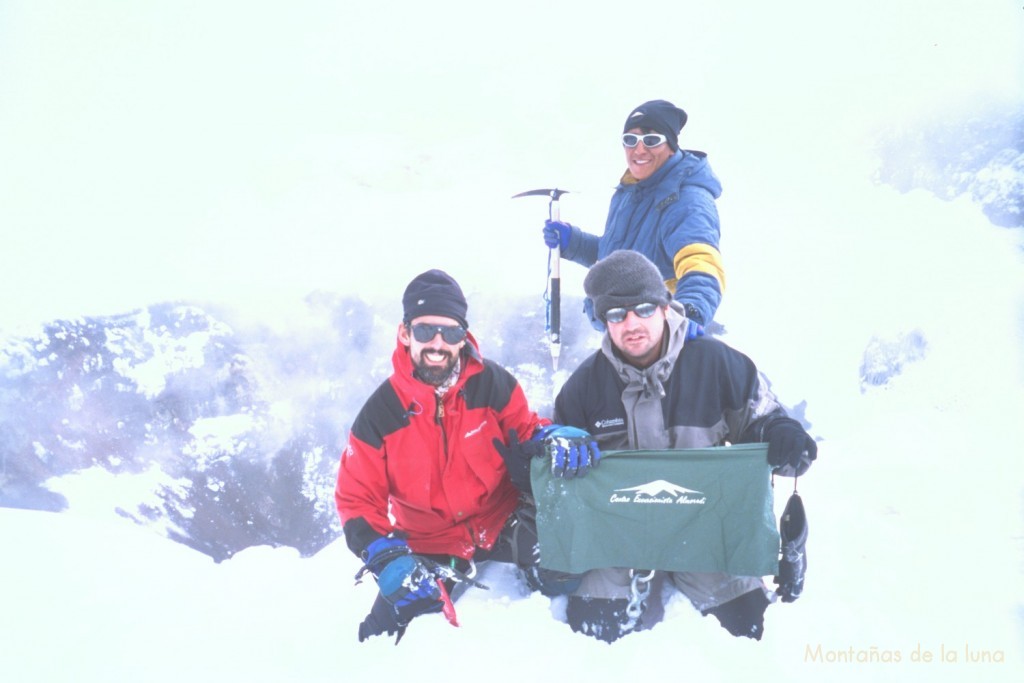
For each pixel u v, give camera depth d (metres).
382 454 2.60
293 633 2.64
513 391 2.70
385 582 2.46
